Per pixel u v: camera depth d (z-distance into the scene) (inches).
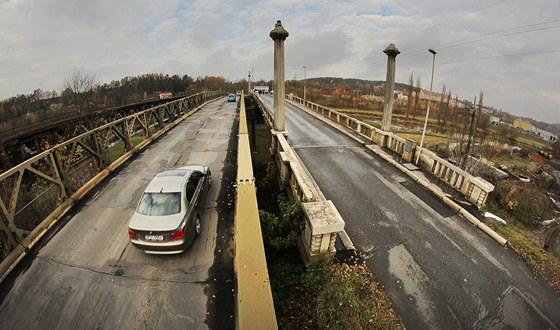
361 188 448.1
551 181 1208.2
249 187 312.5
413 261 291.0
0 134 581.3
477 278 271.4
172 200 253.6
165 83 4559.5
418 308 236.5
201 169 360.5
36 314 195.8
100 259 246.8
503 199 619.8
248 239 232.2
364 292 249.8
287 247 313.1
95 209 325.1
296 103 1616.6
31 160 273.6
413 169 512.1
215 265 241.9
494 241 327.6
